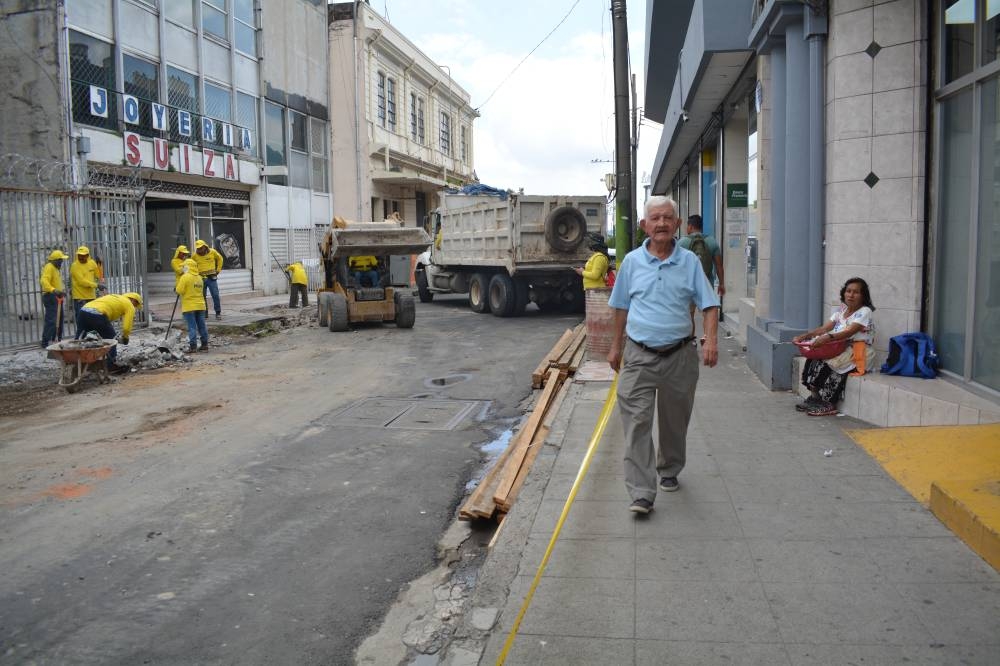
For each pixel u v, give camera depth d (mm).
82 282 13945
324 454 7070
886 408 6465
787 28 8031
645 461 4758
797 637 3350
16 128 17078
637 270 4801
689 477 5441
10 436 7938
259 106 25922
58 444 7559
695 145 19031
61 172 16656
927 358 6773
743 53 10492
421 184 37531
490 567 4195
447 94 45156
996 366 5961
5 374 11516
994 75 5926
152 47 20188
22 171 16875
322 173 30906
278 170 25250
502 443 7438
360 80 33281
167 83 20719
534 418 7160
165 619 4062
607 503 5031
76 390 10297
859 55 7195
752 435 6418
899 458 5527
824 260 7852
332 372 11383
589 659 3266
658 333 4691
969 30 6379
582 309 19484
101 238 15539
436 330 16297
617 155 13086
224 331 16484
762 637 3365
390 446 7332
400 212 39062
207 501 5840
